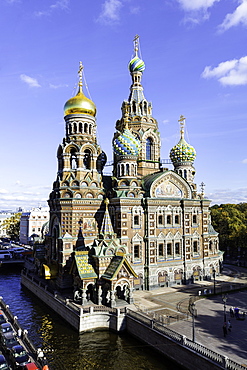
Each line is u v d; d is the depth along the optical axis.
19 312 49.81
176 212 60.38
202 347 29.77
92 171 59.72
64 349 36.56
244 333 35.31
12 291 64.25
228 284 58.97
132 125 66.88
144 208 56.66
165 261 57.59
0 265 92.31
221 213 107.06
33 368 28.72
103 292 46.16
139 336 38.53
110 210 56.88
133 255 54.50
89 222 55.84
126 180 56.69
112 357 34.72
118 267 44.91
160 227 57.69
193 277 61.03
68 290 52.25
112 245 48.03
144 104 68.38
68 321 44.12
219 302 47.38
